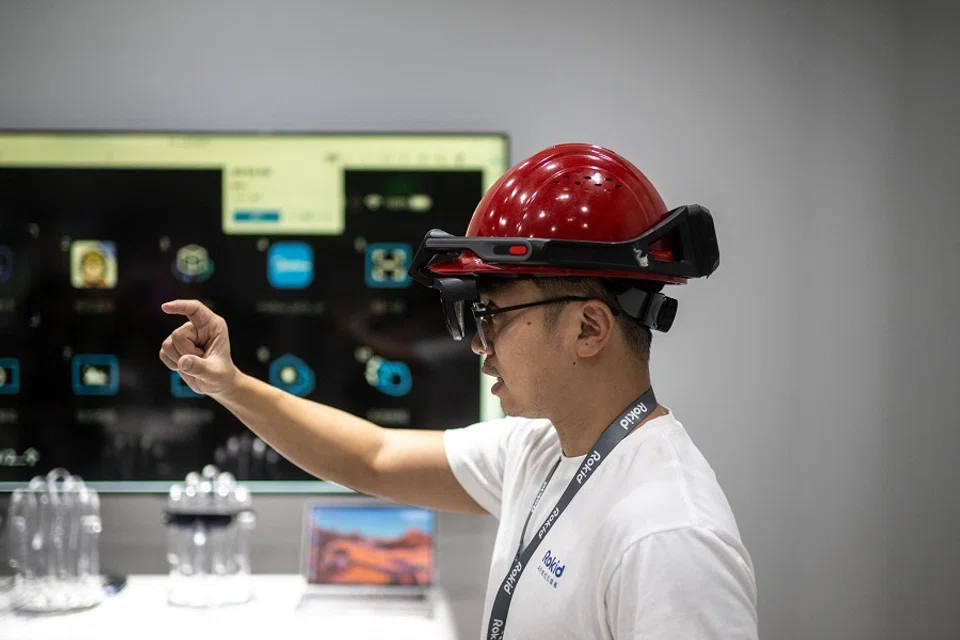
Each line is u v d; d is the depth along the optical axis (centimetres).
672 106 231
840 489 234
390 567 215
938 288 232
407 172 226
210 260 226
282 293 227
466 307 101
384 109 229
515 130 230
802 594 235
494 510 132
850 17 230
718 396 234
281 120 228
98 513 229
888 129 231
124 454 226
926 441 233
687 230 96
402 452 131
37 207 223
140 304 225
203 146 224
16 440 224
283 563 232
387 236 227
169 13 226
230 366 121
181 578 222
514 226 95
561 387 99
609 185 95
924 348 233
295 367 227
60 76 226
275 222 226
